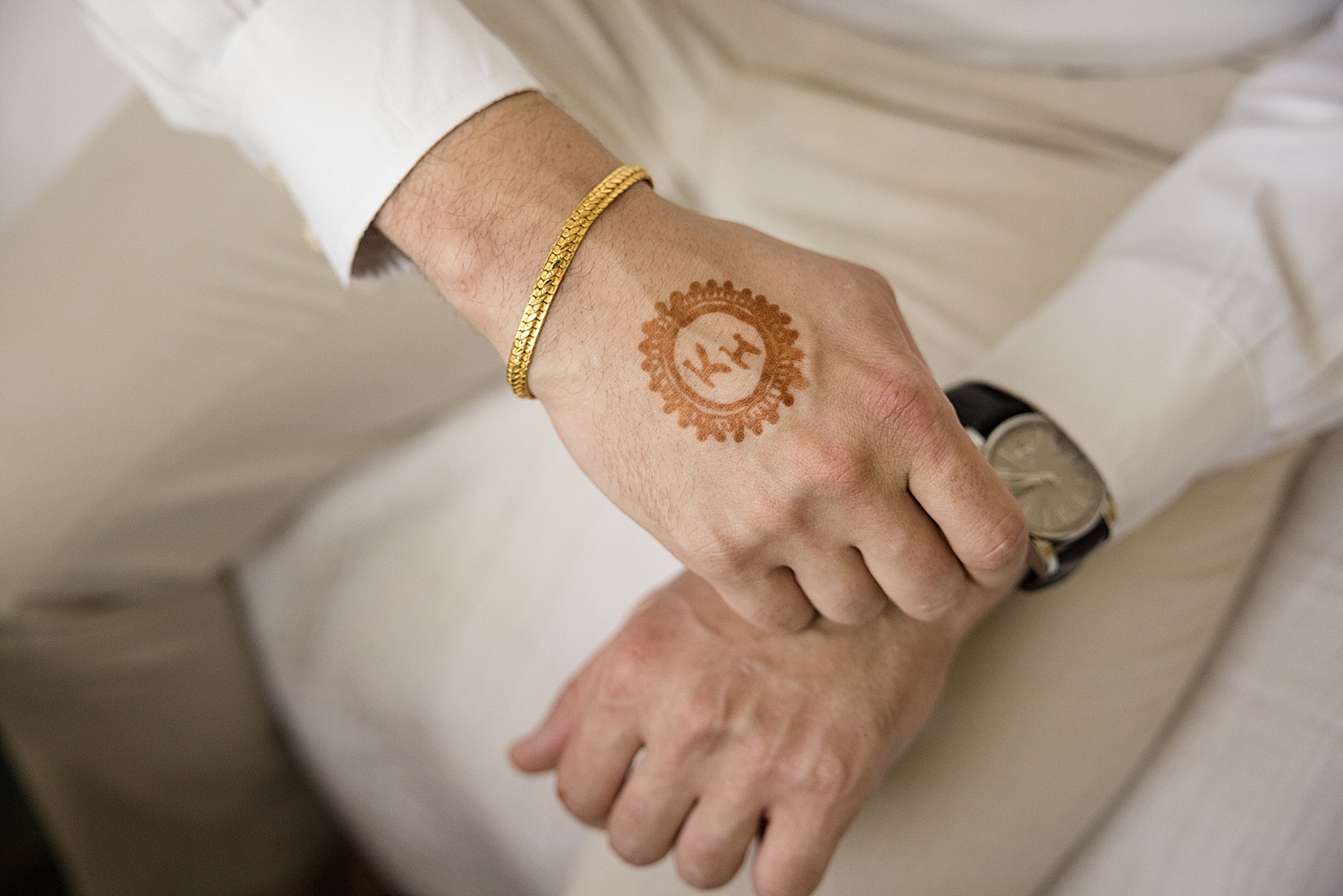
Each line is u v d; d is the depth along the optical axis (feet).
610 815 1.66
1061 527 1.58
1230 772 1.73
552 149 1.51
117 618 2.11
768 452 1.45
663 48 1.96
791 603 1.54
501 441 2.12
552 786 2.02
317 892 2.79
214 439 1.99
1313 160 1.68
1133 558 1.73
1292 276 1.65
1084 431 1.60
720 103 1.99
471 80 1.52
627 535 2.01
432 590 2.14
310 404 2.01
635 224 1.50
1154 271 1.65
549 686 2.04
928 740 1.68
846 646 1.58
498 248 1.49
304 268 1.88
